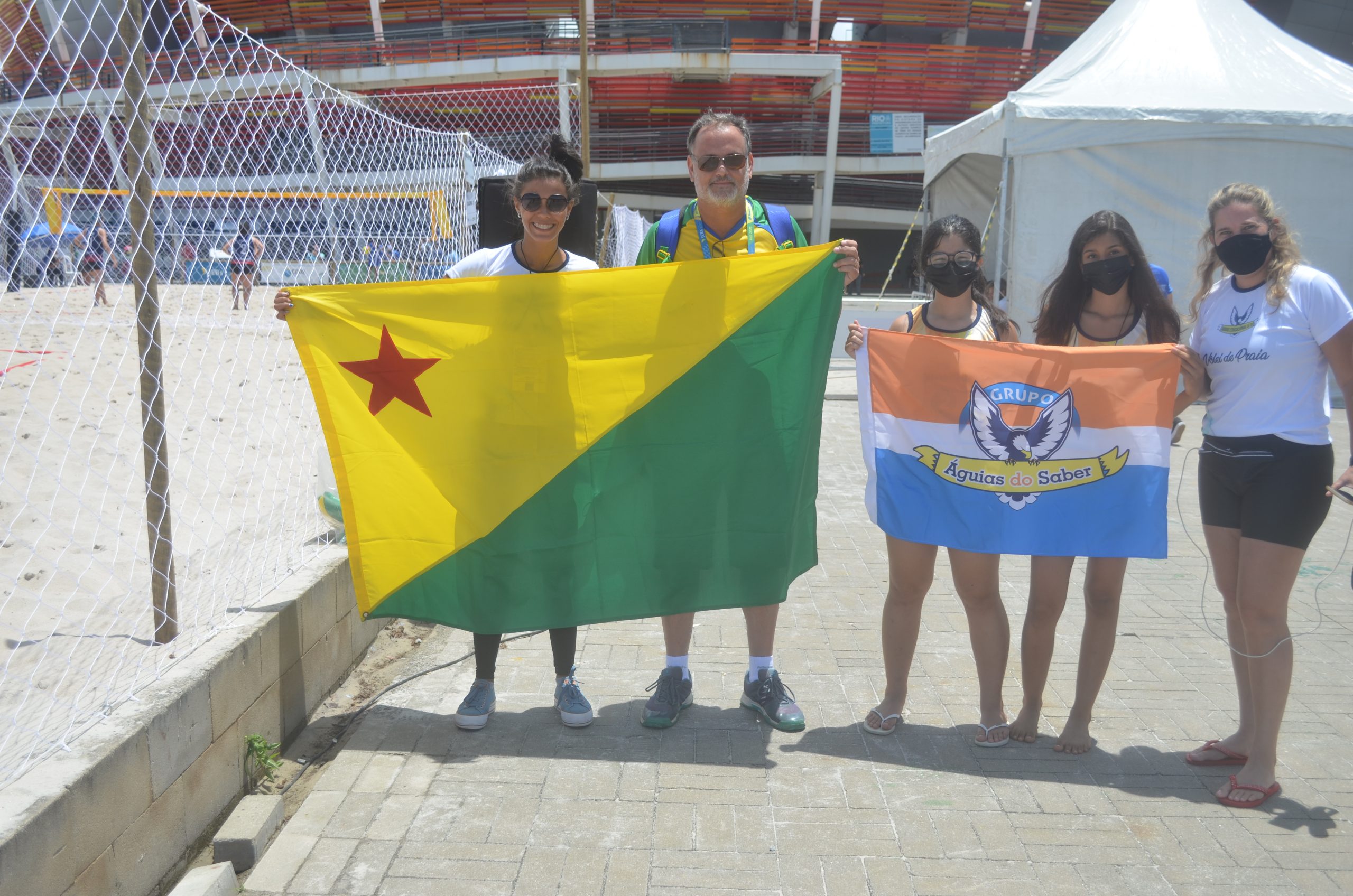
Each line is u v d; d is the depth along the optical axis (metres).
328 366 3.46
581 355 3.50
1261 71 12.30
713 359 3.51
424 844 2.86
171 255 4.70
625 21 28.36
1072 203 11.83
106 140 3.13
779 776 3.28
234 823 2.89
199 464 6.15
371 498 3.52
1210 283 3.32
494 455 3.52
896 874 2.73
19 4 2.93
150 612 3.55
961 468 3.40
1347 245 11.43
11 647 3.43
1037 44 34.53
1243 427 3.05
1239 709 3.79
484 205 5.25
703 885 2.67
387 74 27.84
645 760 3.38
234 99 4.18
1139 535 3.30
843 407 10.98
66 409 7.06
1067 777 3.28
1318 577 5.39
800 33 34.25
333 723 3.77
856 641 4.50
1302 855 2.82
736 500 3.56
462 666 4.27
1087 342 3.52
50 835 2.21
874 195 33.53
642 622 4.77
